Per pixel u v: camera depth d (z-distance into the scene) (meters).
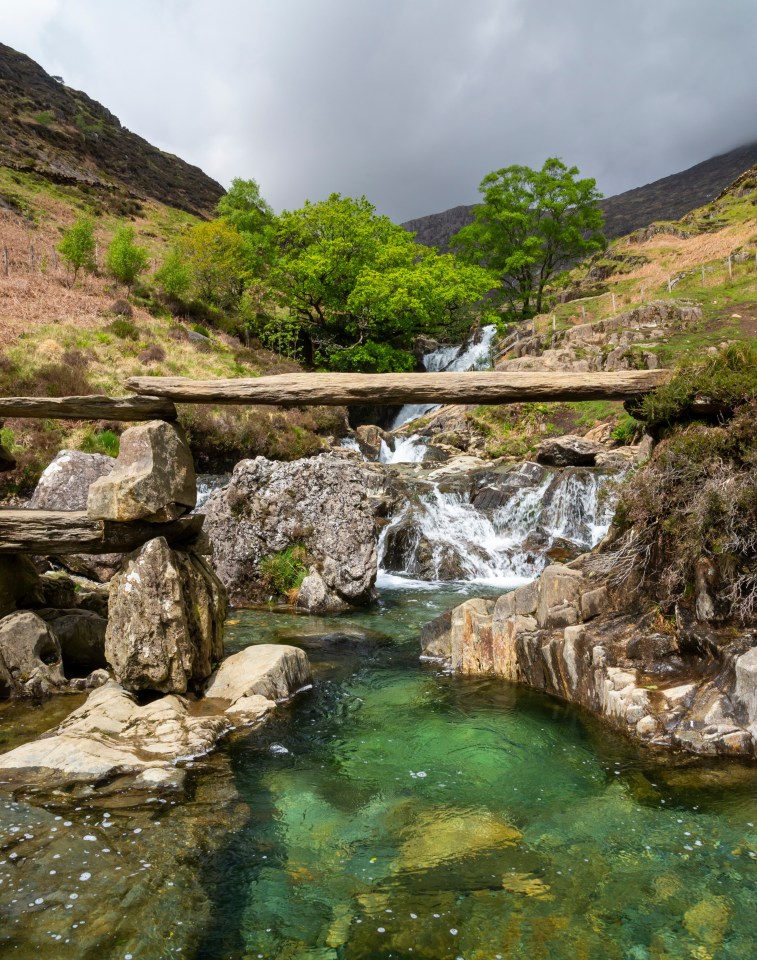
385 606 11.27
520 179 48.00
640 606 6.43
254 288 45.50
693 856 3.81
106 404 6.93
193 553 7.40
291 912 3.39
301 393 7.09
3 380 22.08
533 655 6.92
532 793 4.68
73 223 55.06
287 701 6.71
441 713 6.30
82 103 104.88
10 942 3.09
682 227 63.66
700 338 26.69
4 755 5.00
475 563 14.34
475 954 3.07
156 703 6.18
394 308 38.25
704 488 5.92
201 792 4.73
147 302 38.09
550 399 7.37
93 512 6.50
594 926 3.26
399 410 34.53
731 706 5.10
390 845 4.05
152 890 3.54
